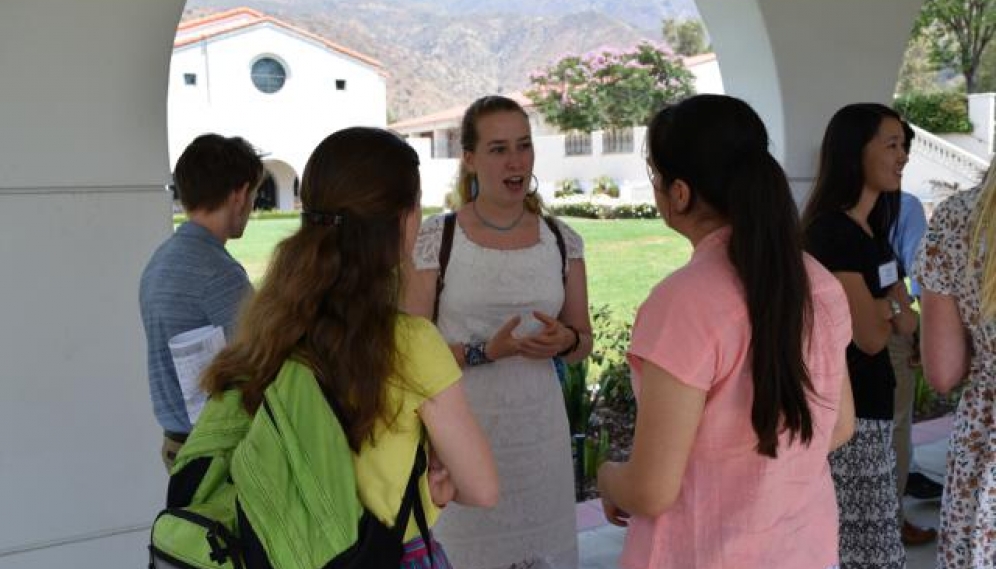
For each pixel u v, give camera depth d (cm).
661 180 154
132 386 282
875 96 425
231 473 139
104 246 274
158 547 140
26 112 260
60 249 269
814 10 401
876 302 256
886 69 425
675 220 156
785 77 400
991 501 188
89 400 277
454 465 149
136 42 271
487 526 246
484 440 151
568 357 250
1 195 260
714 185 146
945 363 195
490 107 246
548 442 252
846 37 411
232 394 145
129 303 279
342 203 141
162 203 281
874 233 270
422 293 245
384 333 140
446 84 17975
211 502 143
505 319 248
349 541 134
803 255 150
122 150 273
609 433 536
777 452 145
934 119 2931
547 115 4238
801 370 142
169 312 221
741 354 142
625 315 1080
